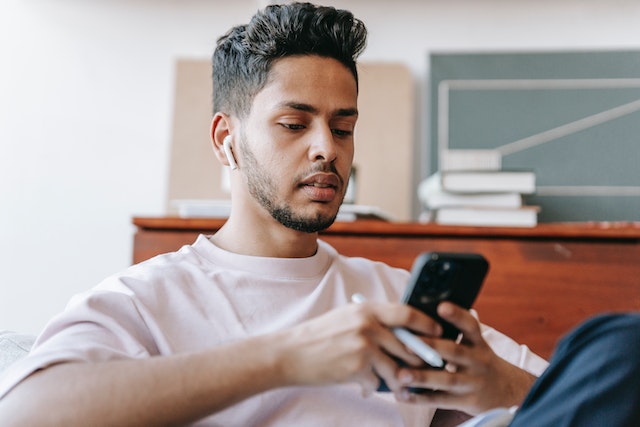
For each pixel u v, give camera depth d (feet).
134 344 3.10
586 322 2.58
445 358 2.68
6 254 7.39
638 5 7.21
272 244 3.60
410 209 7.18
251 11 7.55
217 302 3.38
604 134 7.07
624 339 2.47
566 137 7.10
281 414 3.22
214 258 3.59
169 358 2.72
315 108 3.41
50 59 7.57
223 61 3.75
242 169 3.59
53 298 7.35
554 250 5.50
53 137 7.50
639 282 5.43
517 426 2.55
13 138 7.50
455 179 6.08
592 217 6.99
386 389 2.78
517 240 5.55
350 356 2.52
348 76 3.52
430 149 7.18
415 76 7.38
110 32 7.59
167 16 7.59
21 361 2.87
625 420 2.43
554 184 7.06
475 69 7.23
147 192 7.45
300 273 3.58
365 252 5.56
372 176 7.21
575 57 7.16
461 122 7.18
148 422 2.62
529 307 5.48
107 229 7.41
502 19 7.34
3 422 2.66
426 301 2.66
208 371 2.63
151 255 5.62
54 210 7.44
